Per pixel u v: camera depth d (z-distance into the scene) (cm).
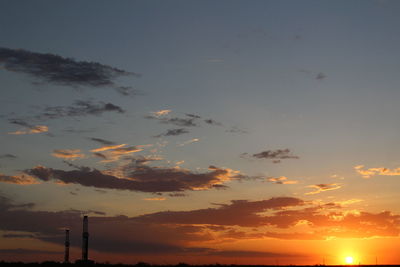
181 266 15325
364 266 17588
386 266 18025
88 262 14838
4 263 15112
